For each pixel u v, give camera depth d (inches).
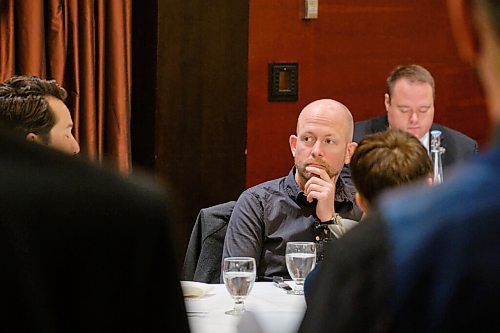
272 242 145.7
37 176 32.1
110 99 193.3
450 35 229.6
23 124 128.7
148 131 201.3
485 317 32.0
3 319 31.2
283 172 224.7
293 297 122.0
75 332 32.6
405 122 190.2
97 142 193.2
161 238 33.7
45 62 186.2
